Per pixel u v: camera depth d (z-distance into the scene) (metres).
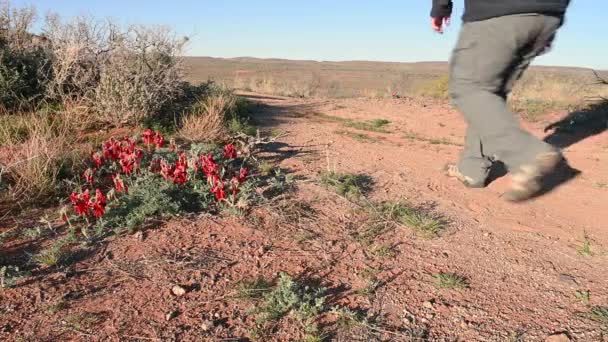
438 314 3.24
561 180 5.48
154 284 3.38
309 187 5.18
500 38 2.38
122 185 4.45
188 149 6.04
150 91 6.90
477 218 4.70
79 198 4.05
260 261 3.73
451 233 4.38
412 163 6.27
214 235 4.06
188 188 4.73
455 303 3.36
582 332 3.07
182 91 7.64
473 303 3.37
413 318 3.18
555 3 2.37
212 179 4.63
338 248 3.99
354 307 3.26
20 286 3.29
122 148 5.20
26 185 4.66
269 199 4.78
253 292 3.31
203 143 6.15
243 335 2.94
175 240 3.95
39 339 2.83
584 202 5.05
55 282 3.35
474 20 2.43
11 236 3.91
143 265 3.59
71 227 3.88
